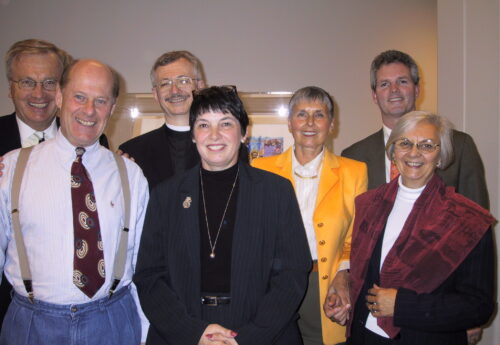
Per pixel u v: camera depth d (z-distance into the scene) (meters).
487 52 2.33
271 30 3.69
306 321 1.85
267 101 3.33
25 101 1.79
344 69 3.70
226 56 3.69
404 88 2.08
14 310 1.35
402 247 1.42
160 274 1.43
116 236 1.47
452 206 1.40
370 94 3.70
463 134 1.99
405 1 3.70
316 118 1.87
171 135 2.13
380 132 2.22
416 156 1.44
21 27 3.67
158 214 1.48
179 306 1.34
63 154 1.43
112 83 1.48
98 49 3.68
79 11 3.67
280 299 1.35
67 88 1.41
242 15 3.69
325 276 1.79
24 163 1.40
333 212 1.83
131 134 3.23
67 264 1.33
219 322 1.33
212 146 1.39
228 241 1.40
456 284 1.34
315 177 1.92
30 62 1.76
